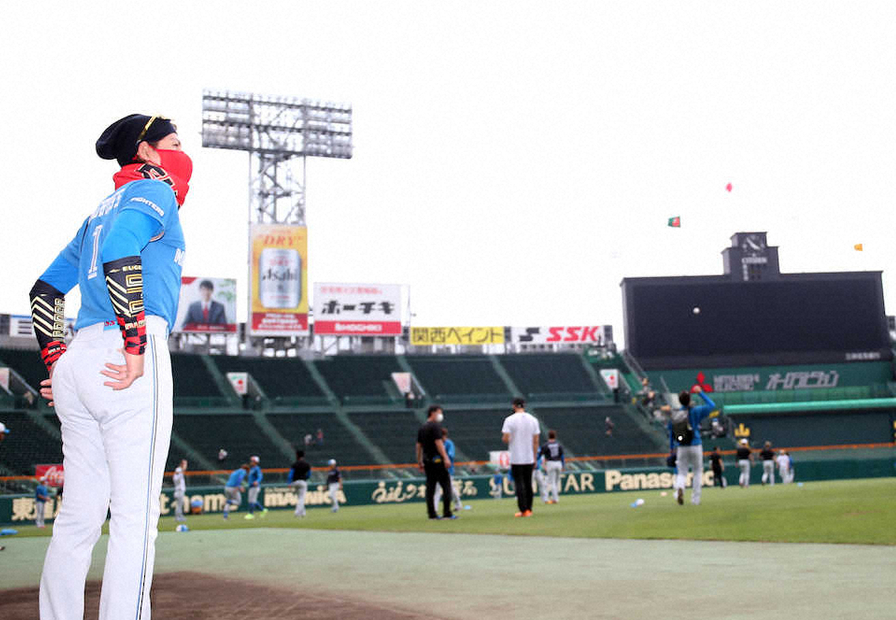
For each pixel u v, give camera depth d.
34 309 3.27
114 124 3.12
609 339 53.28
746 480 29.58
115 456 2.73
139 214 2.77
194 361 46.22
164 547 8.10
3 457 34.81
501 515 13.26
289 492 32.41
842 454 42.84
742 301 46.19
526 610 3.41
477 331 52.03
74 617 2.87
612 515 10.70
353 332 50.28
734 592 3.67
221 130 48.94
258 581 4.83
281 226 48.50
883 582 3.79
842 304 46.34
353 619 3.35
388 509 24.31
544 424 45.19
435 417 12.92
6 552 8.43
